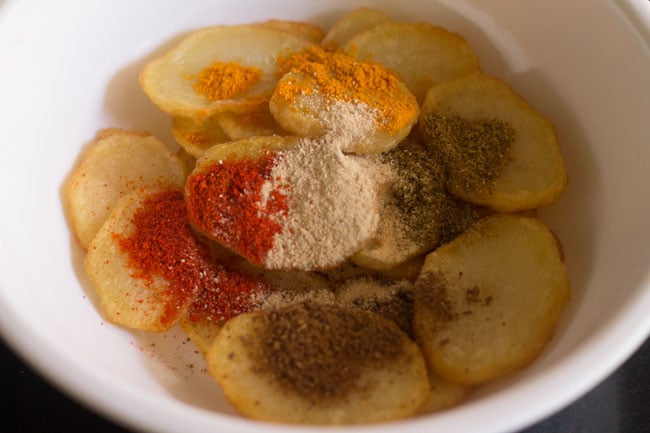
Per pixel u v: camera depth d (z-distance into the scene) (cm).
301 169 24
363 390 21
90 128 26
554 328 22
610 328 19
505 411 18
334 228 23
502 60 27
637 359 24
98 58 26
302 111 25
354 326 22
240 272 24
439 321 22
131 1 26
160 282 24
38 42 24
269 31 27
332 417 20
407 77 27
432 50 27
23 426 23
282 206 24
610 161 24
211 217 24
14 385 23
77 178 25
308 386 21
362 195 24
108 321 23
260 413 21
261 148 24
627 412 23
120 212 24
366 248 24
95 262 24
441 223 24
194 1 27
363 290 24
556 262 23
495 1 26
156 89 26
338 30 27
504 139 25
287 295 24
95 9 25
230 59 27
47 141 24
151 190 25
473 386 22
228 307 24
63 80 25
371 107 25
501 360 21
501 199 24
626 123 23
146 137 26
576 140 25
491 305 22
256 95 26
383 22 27
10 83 23
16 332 19
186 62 26
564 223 25
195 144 26
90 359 20
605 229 23
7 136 23
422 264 24
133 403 18
